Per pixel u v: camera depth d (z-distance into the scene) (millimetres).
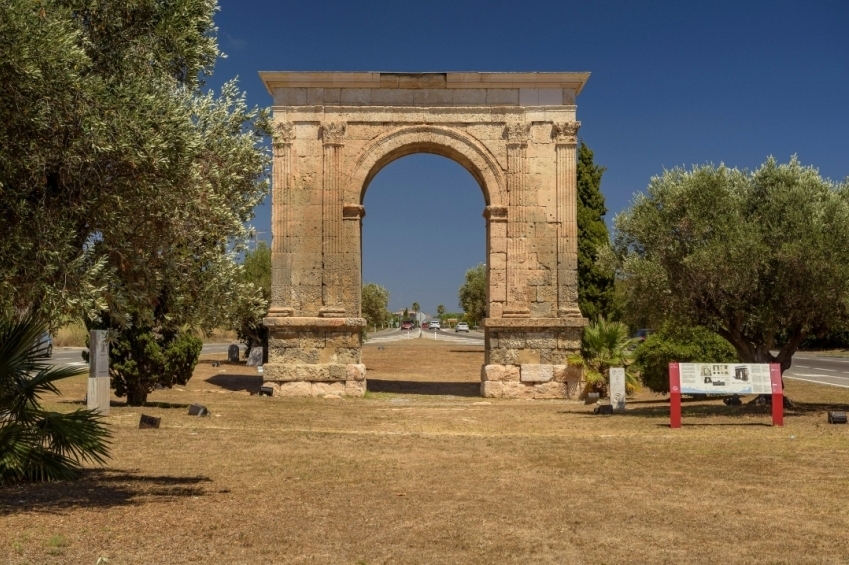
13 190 8945
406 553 7965
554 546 8219
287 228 28359
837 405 22828
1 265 8820
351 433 17547
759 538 8547
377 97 28781
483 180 28891
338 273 28266
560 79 28656
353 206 28328
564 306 28250
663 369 26844
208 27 12445
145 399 23516
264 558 7777
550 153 28719
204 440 15953
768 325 20016
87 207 9469
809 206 19531
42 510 9625
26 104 8906
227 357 51938
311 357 27938
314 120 28594
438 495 10750
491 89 28875
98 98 9289
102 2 10781
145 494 10711
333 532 8758
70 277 9094
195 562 7633
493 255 28469
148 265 10695
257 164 14375
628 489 11180
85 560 7609
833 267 18562
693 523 9195
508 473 12492
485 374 28359
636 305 22000
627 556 7875
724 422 19359
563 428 18844
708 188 20688
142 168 9672
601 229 37656
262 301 14758
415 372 42594
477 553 7973
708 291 20406
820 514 9633
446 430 18500
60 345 63219
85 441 11320
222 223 13133
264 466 13062
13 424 11203
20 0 8789
